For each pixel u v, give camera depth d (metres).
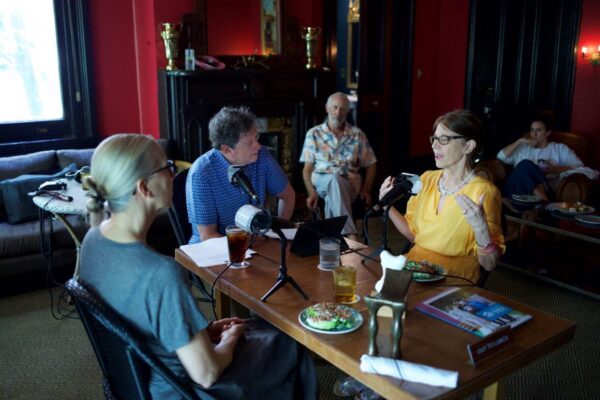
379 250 2.14
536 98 6.62
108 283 1.39
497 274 3.80
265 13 5.00
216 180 2.47
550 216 3.69
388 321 1.60
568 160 4.80
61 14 4.27
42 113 4.36
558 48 6.34
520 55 6.55
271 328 1.82
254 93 4.75
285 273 1.83
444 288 1.85
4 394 2.44
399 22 6.43
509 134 6.75
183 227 2.69
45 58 4.28
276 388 1.59
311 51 5.04
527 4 6.43
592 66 6.09
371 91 6.40
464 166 2.26
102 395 2.44
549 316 1.64
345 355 1.41
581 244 4.22
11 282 3.43
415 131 6.91
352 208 4.37
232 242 2.02
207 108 4.56
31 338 2.93
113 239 1.39
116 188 1.35
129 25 4.62
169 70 4.34
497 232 2.15
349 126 4.37
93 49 4.48
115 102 4.68
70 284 1.42
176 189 2.67
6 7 4.05
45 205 2.91
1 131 4.18
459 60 6.70
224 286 1.90
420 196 2.39
